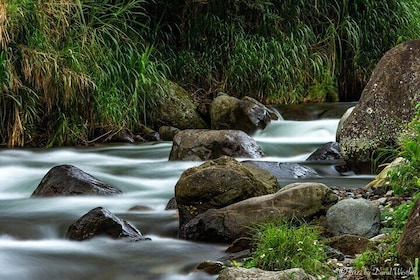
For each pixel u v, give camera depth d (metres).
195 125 14.48
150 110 14.26
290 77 16.88
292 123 13.85
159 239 6.95
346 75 17.91
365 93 9.77
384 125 9.44
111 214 6.99
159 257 6.32
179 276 5.88
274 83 16.62
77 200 8.48
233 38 16.91
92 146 12.63
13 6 11.87
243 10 17.58
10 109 12.35
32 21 12.47
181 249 6.55
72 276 5.92
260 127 13.89
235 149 10.84
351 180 9.11
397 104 9.46
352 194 7.80
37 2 12.38
